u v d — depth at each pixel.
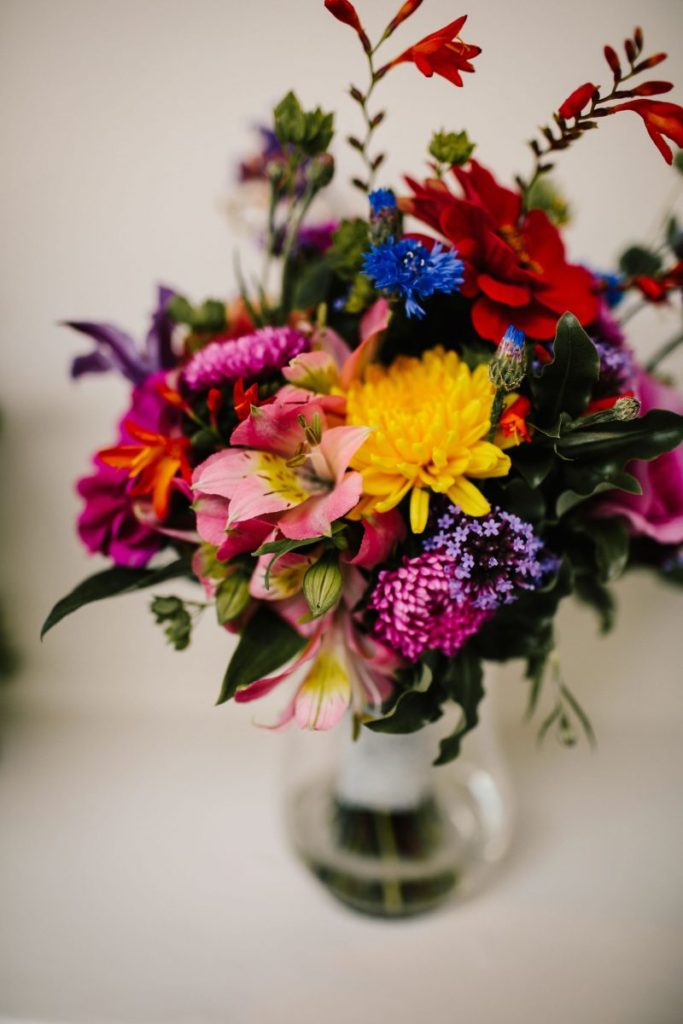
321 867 0.48
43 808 0.58
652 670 0.65
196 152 0.57
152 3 0.55
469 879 0.49
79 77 0.56
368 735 0.43
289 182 0.40
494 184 0.36
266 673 0.35
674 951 0.47
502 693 0.65
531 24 0.53
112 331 0.43
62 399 0.63
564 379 0.34
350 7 0.33
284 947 0.48
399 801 0.45
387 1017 0.44
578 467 0.35
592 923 0.49
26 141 0.57
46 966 0.47
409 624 0.33
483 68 0.54
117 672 0.69
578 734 0.66
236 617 0.36
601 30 0.53
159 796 0.60
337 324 0.39
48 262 0.60
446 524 0.33
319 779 0.48
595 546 0.37
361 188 0.37
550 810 0.57
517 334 0.32
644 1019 0.44
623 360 0.36
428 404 0.34
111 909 0.50
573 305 0.36
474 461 0.33
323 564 0.33
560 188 0.51
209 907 0.50
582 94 0.33
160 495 0.36
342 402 0.34
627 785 0.60
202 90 0.56
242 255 0.59
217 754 0.65
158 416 0.38
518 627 0.37
